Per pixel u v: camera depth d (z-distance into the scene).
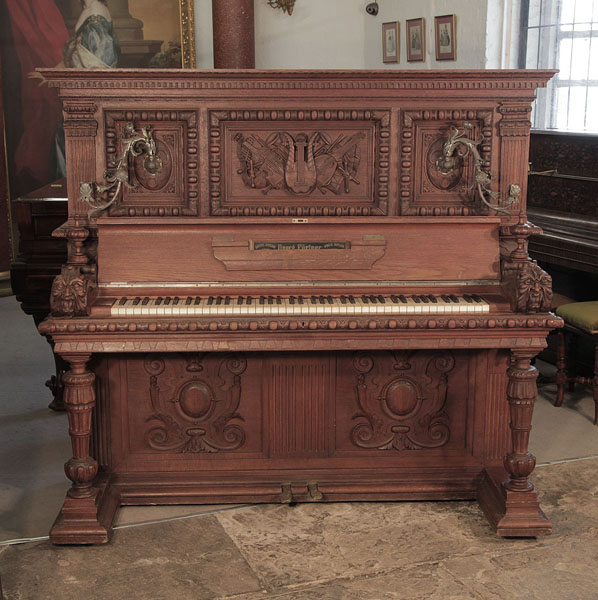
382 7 7.24
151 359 3.21
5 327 6.05
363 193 3.20
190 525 3.13
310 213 3.16
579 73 5.47
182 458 3.29
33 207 3.99
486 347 2.94
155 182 3.16
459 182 3.21
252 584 2.73
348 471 3.34
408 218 3.12
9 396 4.61
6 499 3.37
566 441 3.94
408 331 2.90
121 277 3.06
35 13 6.93
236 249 3.09
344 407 3.30
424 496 3.31
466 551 2.94
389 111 3.14
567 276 4.86
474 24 5.88
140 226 3.09
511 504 3.05
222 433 3.29
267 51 7.53
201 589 2.70
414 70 3.08
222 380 3.25
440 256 3.13
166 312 2.88
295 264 3.10
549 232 4.57
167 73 3.04
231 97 3.11
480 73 3.09
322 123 3.16
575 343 4.58
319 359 3.25
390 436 3.34
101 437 3.25
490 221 3.14
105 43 7.16
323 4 7.57
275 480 3.32
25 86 7.00
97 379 3.20
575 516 3.21
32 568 2.83
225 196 3.17
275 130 3.15
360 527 3.12
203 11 7.37
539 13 5.68
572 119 5.57
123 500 3.28
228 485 3.30
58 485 3.51
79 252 3.01
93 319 2.83
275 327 2.84
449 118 3.15
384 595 2.67
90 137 3.09
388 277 3.12
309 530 3.10
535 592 2.69
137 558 2.90
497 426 3.33
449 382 3.30
